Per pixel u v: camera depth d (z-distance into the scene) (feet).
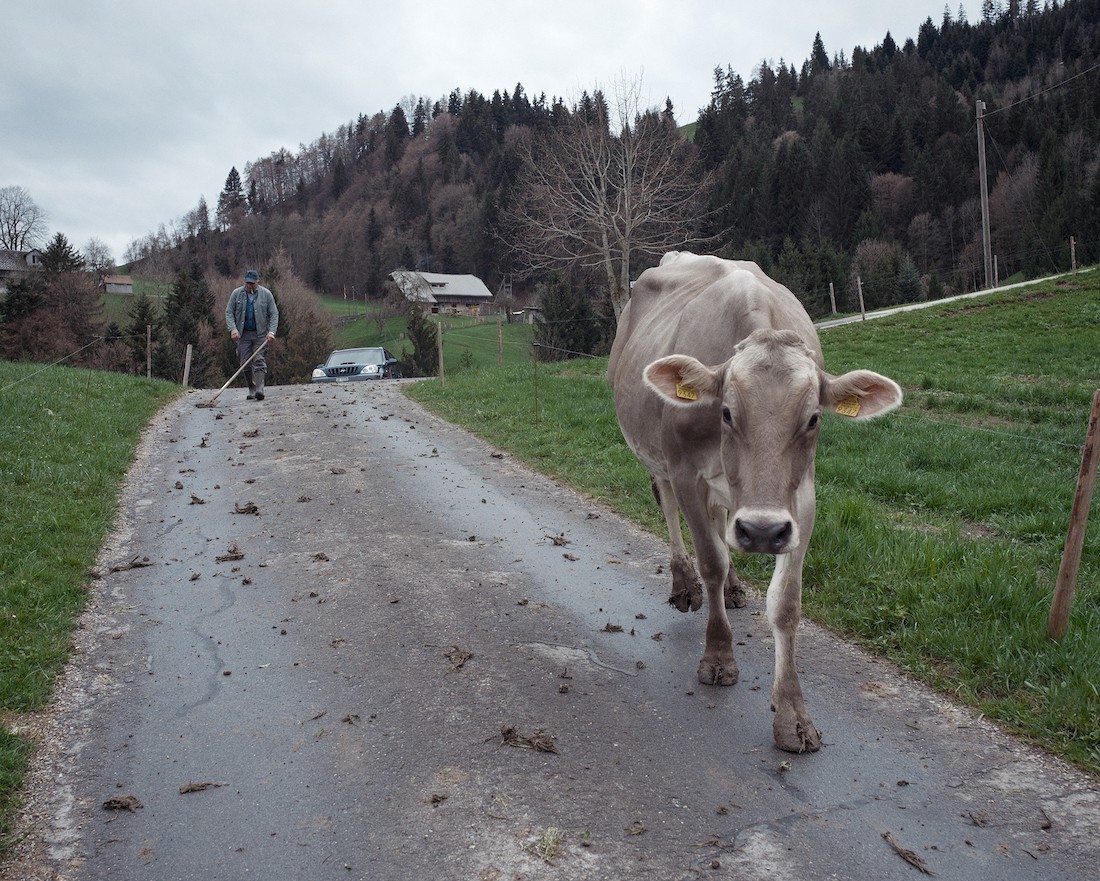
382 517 28.12
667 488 19.79
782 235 302.25
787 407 12.87
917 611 18.37
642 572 22.85
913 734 14.42
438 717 15.24
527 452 37.45
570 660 17.48
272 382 206.18
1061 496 27.45
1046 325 84.94
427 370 204.95
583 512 28.66
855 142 327.88
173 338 187.93
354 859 11.56
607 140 122.42
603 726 14.83
